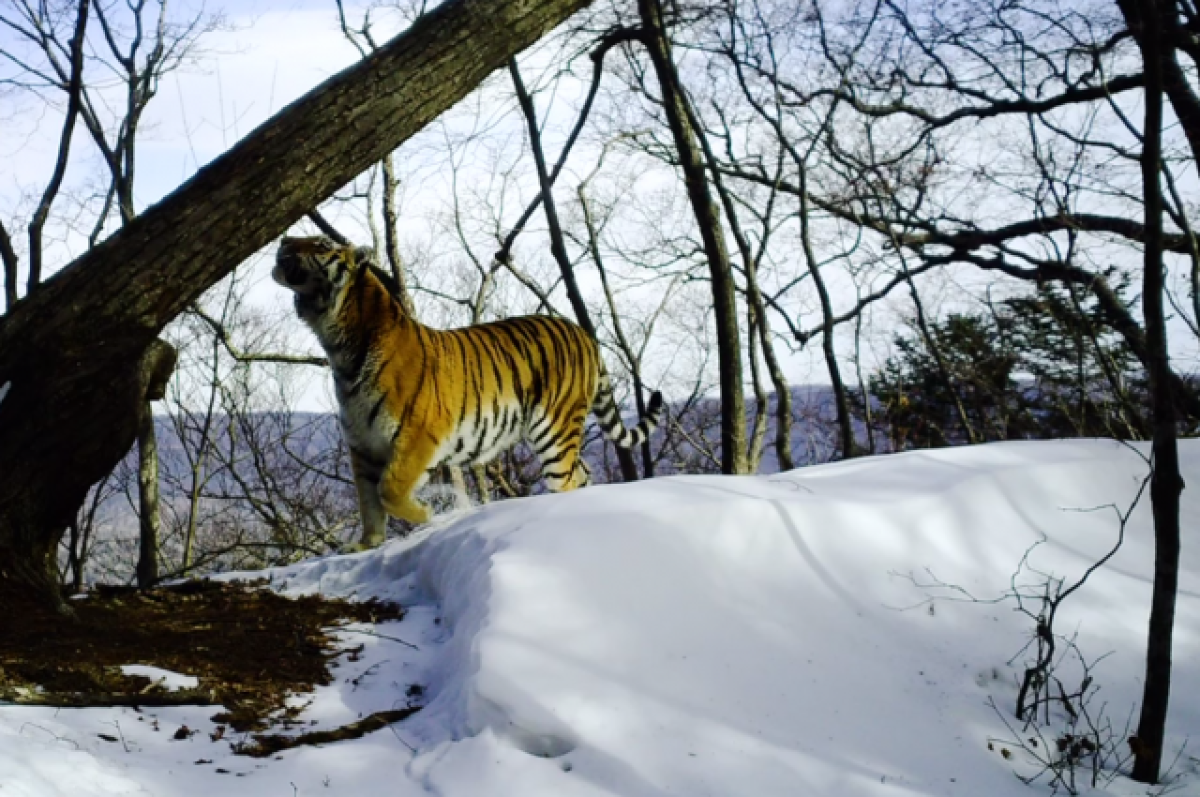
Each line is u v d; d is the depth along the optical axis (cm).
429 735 405
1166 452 414
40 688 418
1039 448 676
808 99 1035
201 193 501
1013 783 400
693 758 383
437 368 698
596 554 482
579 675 413
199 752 386
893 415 1418
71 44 792
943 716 437
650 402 923
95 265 502
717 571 494
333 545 1244
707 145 1038
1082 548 575
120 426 523
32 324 504
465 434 721
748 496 539
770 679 437
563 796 357
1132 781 411
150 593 607
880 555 527
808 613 484
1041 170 951
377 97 514
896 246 1079
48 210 787
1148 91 408
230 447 1508
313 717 429
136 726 398
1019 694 451
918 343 1373
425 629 529
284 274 656
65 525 544
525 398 771
